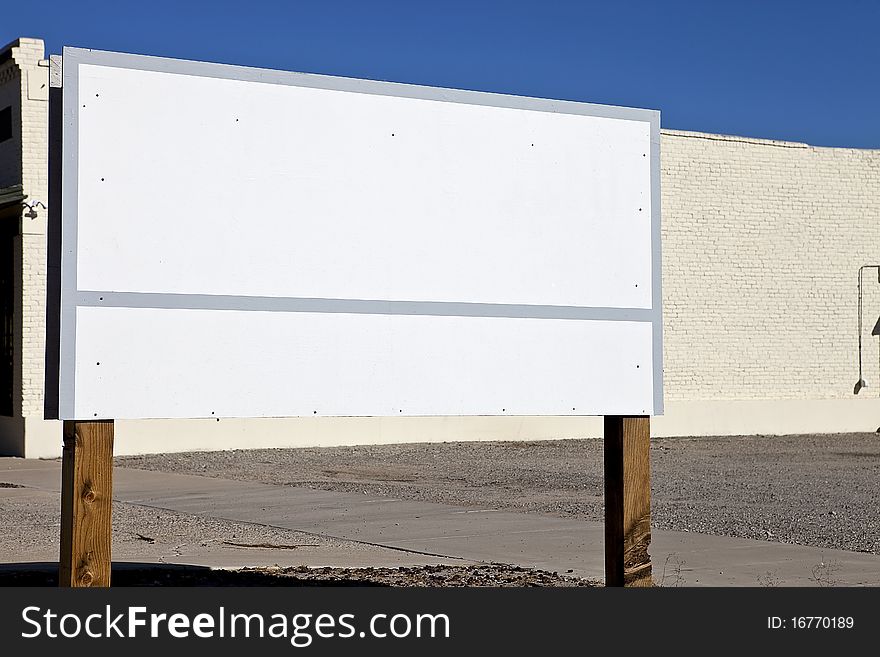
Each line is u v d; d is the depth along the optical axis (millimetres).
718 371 27812
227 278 6281
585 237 7082
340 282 6516
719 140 27844
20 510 13445
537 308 6949
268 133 6398
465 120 6832
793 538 11289
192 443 22297
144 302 6105
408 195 6680
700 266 27578
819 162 28953
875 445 25609
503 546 10539
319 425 23625
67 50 6000
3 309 21938
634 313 7184
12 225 21406
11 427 21391
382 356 6594
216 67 6293
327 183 6512
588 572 9055
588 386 7039
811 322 28828
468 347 6785
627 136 7219
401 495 15266
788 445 25594
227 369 6258
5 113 21719
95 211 6027
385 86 6660
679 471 19328
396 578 8664
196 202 6234
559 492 15773
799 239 28719
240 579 8547
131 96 6117
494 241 6863
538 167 6988
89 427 5965
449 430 25234
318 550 10281
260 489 15898
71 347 5957
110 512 5977
